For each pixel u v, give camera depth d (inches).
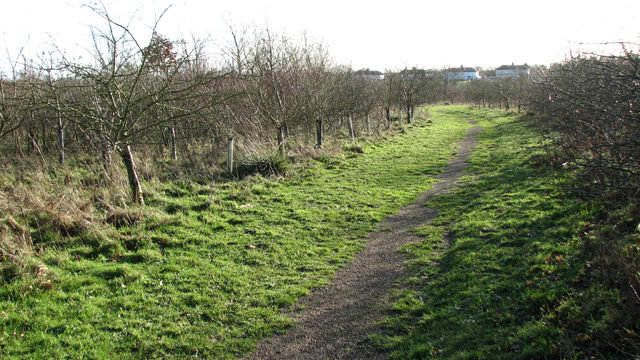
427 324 176.2
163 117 502.9
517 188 354.9
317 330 187.3
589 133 225.0
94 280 226.5
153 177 431.2
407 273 233.9
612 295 146.6
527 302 167.8
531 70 1121.4
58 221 288.4
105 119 326.6
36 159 503.5
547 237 228.8
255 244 287.6
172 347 178.7
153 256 260.5
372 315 193.2
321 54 685.3
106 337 182.5
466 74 4365.2
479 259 227.0
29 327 183.6
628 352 119.6
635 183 190.1
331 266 257.3
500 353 138.6
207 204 355.6
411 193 419.8
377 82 1141.7
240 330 191.8
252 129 569.6
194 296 218.2
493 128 1026.7
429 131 989.8
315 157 562.9
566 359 126.0
